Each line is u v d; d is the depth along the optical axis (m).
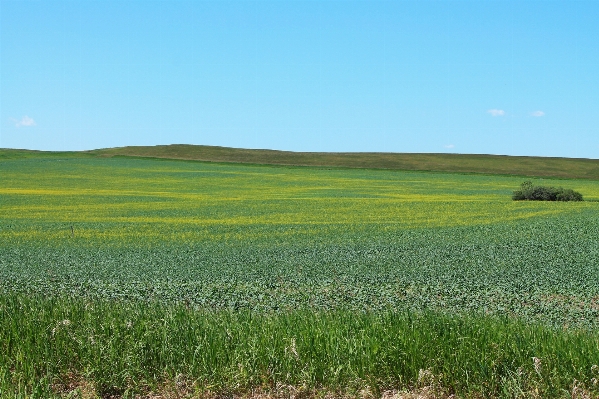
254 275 24.28
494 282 22.58
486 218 47.84
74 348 9.82
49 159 111.31
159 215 50.94
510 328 10.56
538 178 100.12
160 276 24.09
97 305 12.89
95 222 46.12
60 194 67.56
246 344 9.66
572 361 8.98
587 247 32.12
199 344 9.64
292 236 38.22
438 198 66.62
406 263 27.39
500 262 27.47
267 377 9.09
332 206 57.91
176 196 67.38
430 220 46.81
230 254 30.64
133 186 77.81
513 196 65.81
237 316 11.84
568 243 33.69
